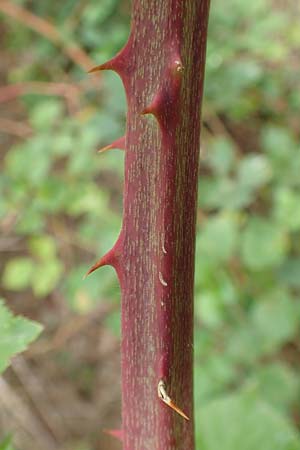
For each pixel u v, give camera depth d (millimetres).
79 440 482
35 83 517
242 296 387
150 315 134
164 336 134
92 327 532
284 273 397
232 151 426
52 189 418
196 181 131
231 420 199
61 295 527
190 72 126
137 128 129
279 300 366
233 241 364
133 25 126
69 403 498
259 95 486
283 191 388
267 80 474
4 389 448
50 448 460
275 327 356
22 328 146
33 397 488
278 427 198
